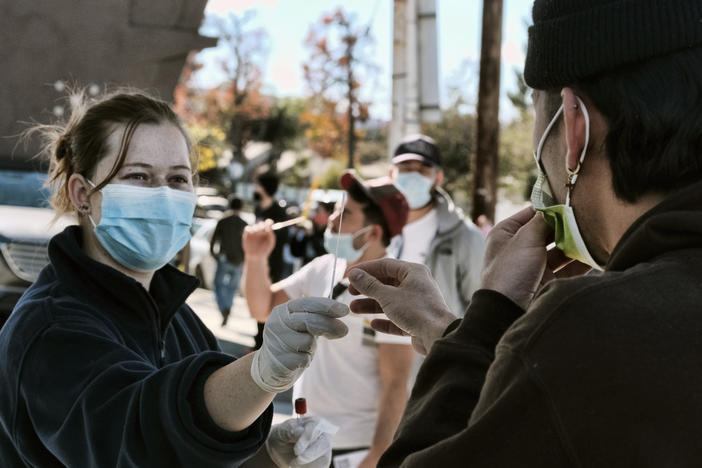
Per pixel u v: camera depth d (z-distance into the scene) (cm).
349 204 336
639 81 104
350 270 153
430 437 107
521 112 3300
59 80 573
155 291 193
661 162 103
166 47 598
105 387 144
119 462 137
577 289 97
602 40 105
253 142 5097
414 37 741
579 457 91
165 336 190
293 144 5106
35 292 174
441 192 448
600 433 90
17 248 572
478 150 987
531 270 124
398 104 743
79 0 577
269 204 1019
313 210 1466
